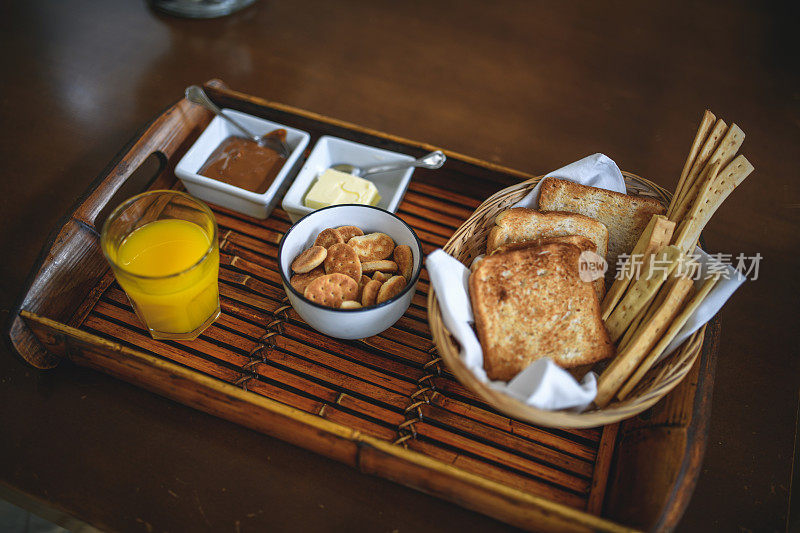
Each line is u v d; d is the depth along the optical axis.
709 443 0.52
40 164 0.69
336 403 0.51
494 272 0.49
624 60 0.84
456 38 0.86
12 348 0.50
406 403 0.52
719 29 0.88
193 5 0.87
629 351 0.46
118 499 0.48
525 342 0.48
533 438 0.50
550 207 0.55
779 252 0.64
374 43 0.85
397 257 0.54
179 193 0.52
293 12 0.89
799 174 0.71
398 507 0.48
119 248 0.53
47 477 0.48
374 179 0.65
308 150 0.68
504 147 0.73
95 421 0.51
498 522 0.48
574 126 0.76
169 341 0.54
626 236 0.55
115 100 0.76
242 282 0.58
